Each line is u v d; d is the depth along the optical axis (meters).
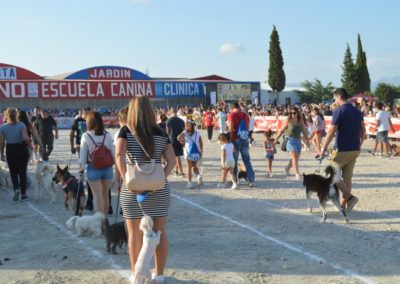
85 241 7.57
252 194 11.16
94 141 8.11
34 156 18.28
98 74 64.44
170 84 57.56
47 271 6.20
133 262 5.36
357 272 5.91
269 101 74.44
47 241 7.61
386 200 10.12
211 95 57.25
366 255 6.55
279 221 8.55
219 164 16.73
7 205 10.53
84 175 8.87
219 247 7.05
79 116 12.30
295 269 6.05
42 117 17.27
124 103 55.50
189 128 11.99
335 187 8.40
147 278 5.15
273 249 6.90
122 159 5.14
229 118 12.07
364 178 12.98
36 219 9.17
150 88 56.28
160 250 5.44
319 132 18.80
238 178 12.50
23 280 5.89
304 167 15.38
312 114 22.73
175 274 5.95
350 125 8.62
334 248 6.89
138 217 5.27
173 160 5.34
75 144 13.01
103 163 8.06
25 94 49.75
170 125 13.62
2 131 10.69
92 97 53.03
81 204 9.05
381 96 67.75
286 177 13.45
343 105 8.70
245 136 11.88
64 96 51.62
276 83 74.12
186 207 9.90
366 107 26.28
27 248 7.24
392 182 12.29
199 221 8.67
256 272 5.97
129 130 5.16
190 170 12.12
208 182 12.95
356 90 74.00
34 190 12.28
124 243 6.96
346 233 7.68
